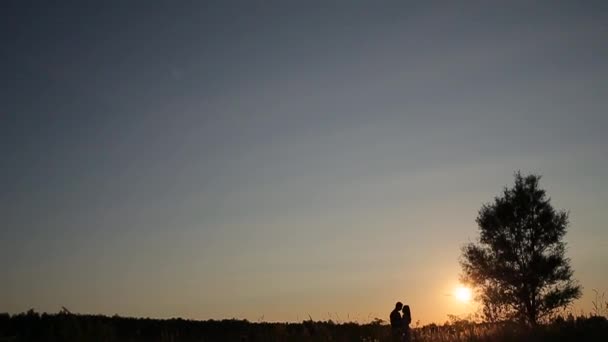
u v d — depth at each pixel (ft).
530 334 67.00
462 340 71.46
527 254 101.60
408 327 76.89
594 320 69.51
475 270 102.73
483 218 105.29
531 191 103.60
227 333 90.84
